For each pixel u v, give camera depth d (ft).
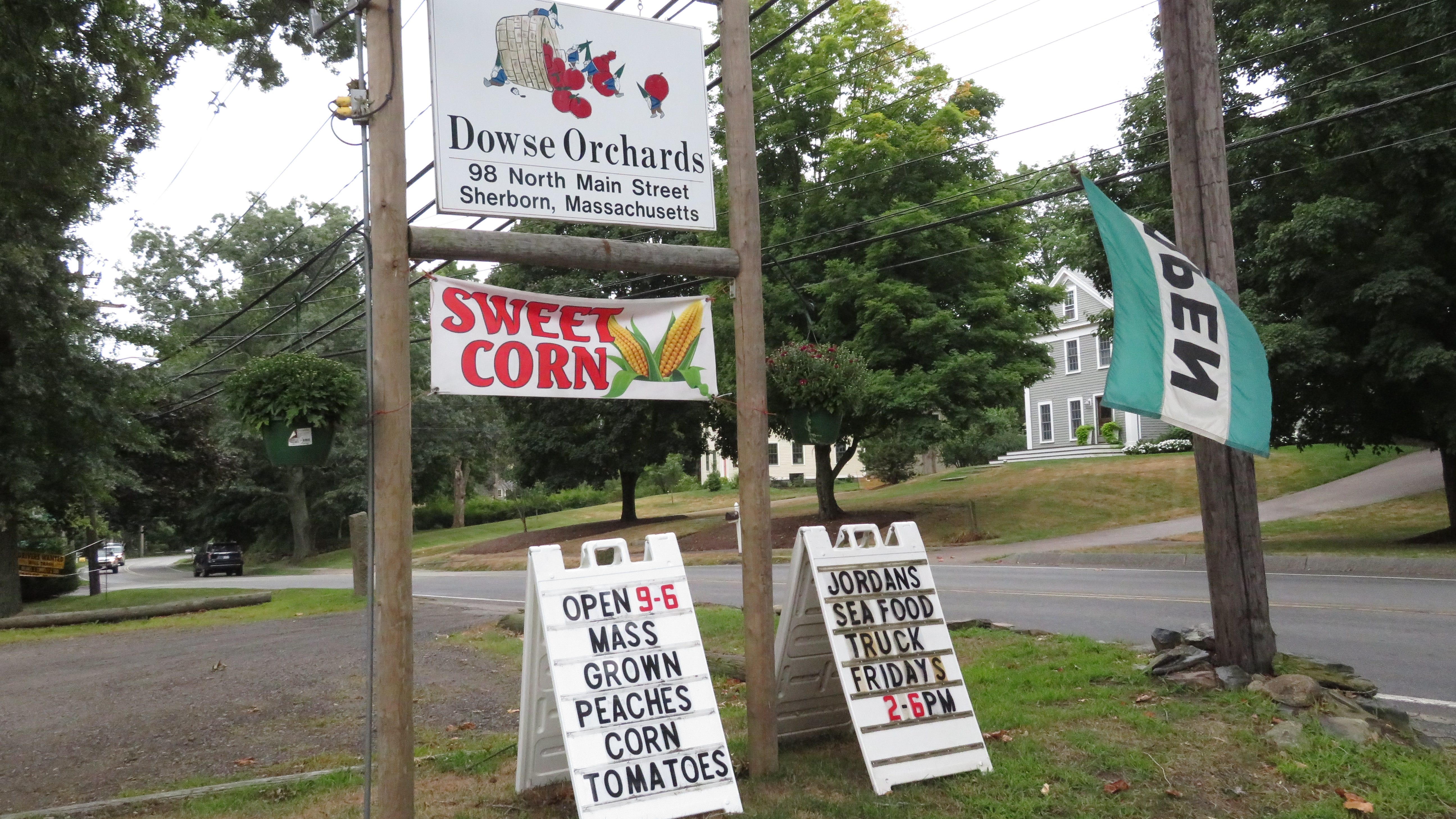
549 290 95.86
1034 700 22.75
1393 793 16.28
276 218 139.33
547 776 17.90
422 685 29.43
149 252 126.52
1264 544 63.05
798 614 19.24
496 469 229.25
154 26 36.17
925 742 17.98
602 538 111.24
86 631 53.47
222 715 26.91
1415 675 26.66
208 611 60.85
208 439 104.73
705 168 19.10
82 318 64.95
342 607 58.85
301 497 159.74
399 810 14.98
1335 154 55.01
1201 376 21.72
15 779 21.17
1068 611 39.73
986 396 79.82
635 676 16.39
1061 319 110.32
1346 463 98.73
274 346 128.88
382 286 15.48
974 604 43.27
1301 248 53.16
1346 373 55.72
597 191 18.01
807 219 85.81
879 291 80.38
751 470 18.57
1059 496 94.17
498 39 17.33
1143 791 16.83
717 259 18.61
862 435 86.12
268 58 37.91
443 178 16.79
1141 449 120.88
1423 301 51.80
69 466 65.67
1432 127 53.21
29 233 58.70
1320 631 33.12
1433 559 49.11
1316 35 53.83
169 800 18.57
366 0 15.74
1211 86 24.30
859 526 19.93
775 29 90.27
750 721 18.38
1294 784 17.02
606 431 113.91
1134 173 42.70
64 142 33.47
